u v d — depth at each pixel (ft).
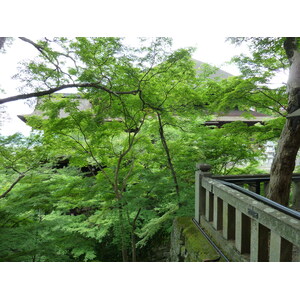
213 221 9.89
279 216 5.71
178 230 11.70
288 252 5.63
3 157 20.36
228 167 27.14
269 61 17.16
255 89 18.06
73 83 16.25
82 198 23.11
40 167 23.84
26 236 12.87
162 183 19.70
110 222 24.73
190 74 20.52
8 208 15.23
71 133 22.66
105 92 18.56
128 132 23.35
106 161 24.86
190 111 21.17
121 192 21.24
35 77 15.70
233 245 7.97
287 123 12.31
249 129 20.16
